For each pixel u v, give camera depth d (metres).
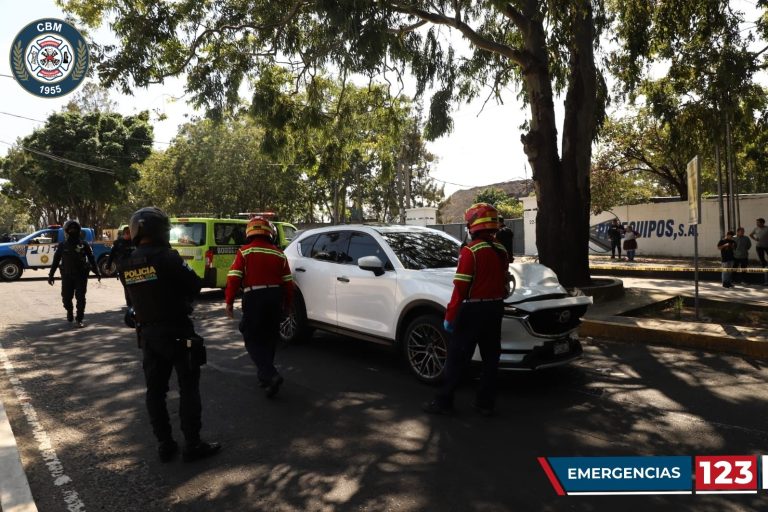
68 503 3.32
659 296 10.36
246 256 5.36
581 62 10.43
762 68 11.91
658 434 4.27
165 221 3.89
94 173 36.66
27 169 36.84
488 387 4.66
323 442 4.18
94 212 40.12
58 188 37.06
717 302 9.78
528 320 5.12
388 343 6.01
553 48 10.45
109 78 11.22
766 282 13.27
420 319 5.54
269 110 13.05
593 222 26.59
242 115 15.27
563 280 10.45
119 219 51.44
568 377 5.87
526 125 12.05
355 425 4.52
